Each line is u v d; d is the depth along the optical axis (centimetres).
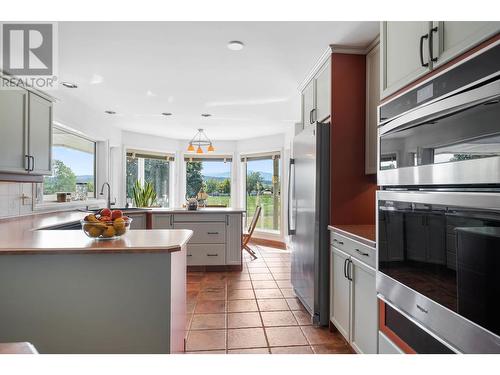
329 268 254
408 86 142
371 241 175
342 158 252
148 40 238
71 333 153
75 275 154
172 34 229
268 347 224
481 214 93
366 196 254
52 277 153
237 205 719
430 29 125
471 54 102
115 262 155
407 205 132
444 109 109
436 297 114
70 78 322
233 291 346
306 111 323
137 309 155
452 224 106
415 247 126
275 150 640
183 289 204
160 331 156
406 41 143
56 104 362
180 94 377
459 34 109
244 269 441
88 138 477
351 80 252
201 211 425
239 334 244
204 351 218
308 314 282
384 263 151
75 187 451
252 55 265
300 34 229
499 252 87
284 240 606
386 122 151
